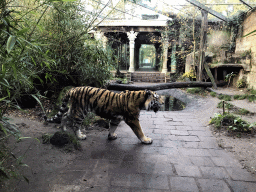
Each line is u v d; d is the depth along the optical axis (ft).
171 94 35.29
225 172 9.20
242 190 7.91
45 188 8.06
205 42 33.58
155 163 10.10
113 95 11.80
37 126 13.75
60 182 8.48
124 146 12.14
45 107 17.15
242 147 11.82
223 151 11.44
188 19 39.68
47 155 10.40
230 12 36.52
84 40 13.16
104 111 11.97
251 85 29.76
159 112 20.85
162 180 8.64
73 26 12.11
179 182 8.49
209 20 38.24
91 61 14.21
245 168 9.53
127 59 64.23
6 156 6.73
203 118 18.17
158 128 15.48
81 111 12.05
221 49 37.40
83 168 9.61
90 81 15.99
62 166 9.75
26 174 8.73
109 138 13.00
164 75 47.62
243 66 31.07
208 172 9.23
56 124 14.49
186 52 43.68
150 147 12.00
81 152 11.24
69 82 15.83
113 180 8.66
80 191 7.95
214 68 35.01
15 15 6.90
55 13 10.80
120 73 47.01
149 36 53.11
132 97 11.53
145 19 44.16
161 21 43.88
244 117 17.78
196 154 11.07
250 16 30.89
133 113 11.76
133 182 8.52
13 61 4.79
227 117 15.34
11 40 3.86
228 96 26.07
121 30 46.57
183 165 9.88
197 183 8.41
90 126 15.37
